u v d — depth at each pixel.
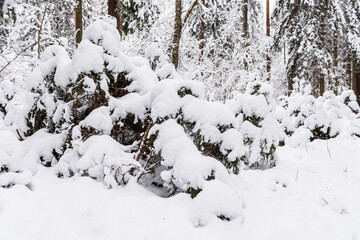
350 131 7.85
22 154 3.22
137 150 3.58
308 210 3.65
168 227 2.50
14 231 2.35
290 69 15.74
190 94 3.63
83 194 2.91
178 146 3.17
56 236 2.33
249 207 3.41
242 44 13.95
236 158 3.78
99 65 3.65
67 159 3.53
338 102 9.30
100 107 3.74
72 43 8.55
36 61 6.69
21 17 8.24
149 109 3.84
